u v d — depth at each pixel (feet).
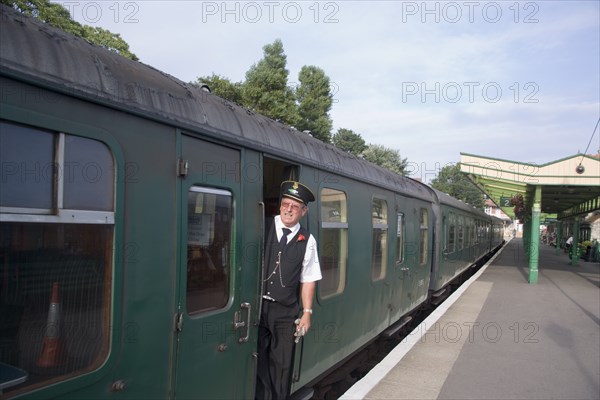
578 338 26.94
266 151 13.20
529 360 22.48
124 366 8.57
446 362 21.84
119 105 8.59
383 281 24.57
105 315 8.27
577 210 77.51
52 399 7.30
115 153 8.52
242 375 12.01
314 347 16.44
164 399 9.52
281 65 69.05
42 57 7.54
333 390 21.90
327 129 76.48
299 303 14.11
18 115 6.98
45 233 7.33
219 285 11.27
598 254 87.71
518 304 37.55
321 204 17.06
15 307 6.90
